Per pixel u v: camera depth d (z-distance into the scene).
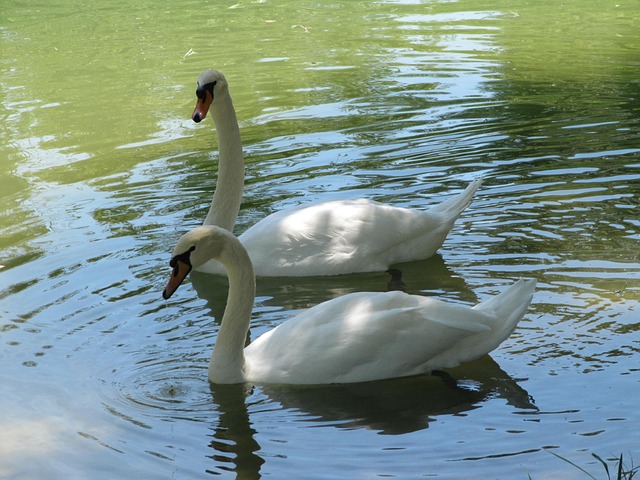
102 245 13.12
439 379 9.34
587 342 9.77
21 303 11.30
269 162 16.53
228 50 25.67
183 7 32.50
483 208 13.84
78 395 9.16
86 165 16.98
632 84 20.70
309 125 18.72
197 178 16.09
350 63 23.75
